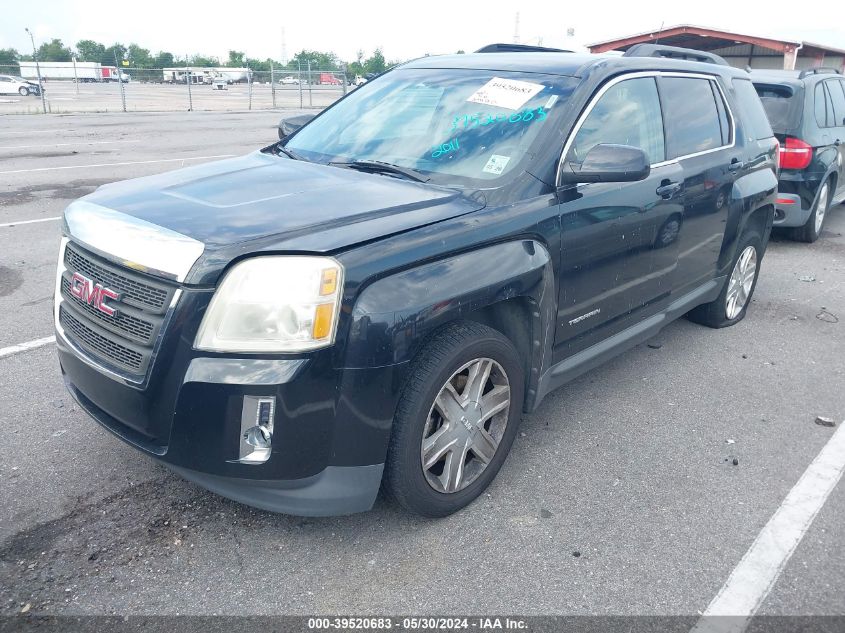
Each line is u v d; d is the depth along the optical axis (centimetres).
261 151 410
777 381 463
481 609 257
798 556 291
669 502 326
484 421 311
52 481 323
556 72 374
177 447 257
